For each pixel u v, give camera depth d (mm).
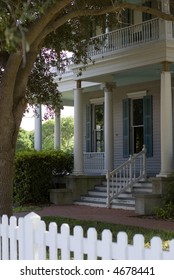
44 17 7145
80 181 16609
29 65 7969
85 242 3875
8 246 4805
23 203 16688
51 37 11461
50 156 17328
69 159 17797
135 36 15289
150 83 18125
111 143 17203
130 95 19000
